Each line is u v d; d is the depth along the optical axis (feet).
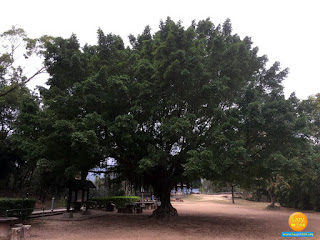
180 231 36.73
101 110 40.37
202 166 33.40
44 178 75.56
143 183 53.47
